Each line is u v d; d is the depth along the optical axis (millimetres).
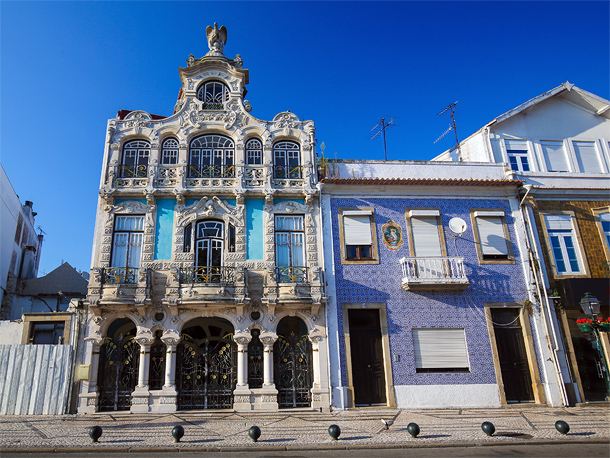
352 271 16453
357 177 18156
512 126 19797
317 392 14961
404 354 15609
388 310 16078
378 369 15672
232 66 18984
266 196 16969
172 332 15250
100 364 15281
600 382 15945
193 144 18000
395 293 16297
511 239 17406
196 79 18812
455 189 17844
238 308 15508
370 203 17453
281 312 15750
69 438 10422
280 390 15383
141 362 15000
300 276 16172
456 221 16969
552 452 9188
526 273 16906
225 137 18266
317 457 8914
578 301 16047
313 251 16625
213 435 10781
